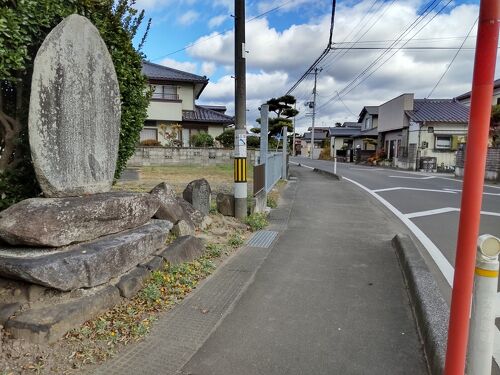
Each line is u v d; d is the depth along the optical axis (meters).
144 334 2.83
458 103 29.31
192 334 2.88
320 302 3.51
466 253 1.81
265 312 3.29
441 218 7.88
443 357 2.36
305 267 4.51
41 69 3.10
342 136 49.72
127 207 3.72
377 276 4.22
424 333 2.81
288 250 5.22
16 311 2.69
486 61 1.67
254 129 28.95
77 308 2.78
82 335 2.69
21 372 2.32
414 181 16.25
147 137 22.95
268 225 6.81
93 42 3.69
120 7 4.50
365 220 7.49
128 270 3.49
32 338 2.52
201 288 3.76
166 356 2.58
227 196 6.89
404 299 3.60
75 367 2.41
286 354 2.66
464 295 1.84
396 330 3.01
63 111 3.32
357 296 3.66
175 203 5.08
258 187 8.16
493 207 9.43
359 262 4.72
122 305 3.19
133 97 4.93
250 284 3.93
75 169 3.47
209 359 2.58
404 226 7.04
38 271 2.63
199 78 23.78
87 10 3.99
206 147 20.12
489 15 1.65
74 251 3.04
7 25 2.96
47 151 3.17
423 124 25.31
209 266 4.31
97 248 3.18
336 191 12.31
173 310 3.25
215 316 3.18
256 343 2.79
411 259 4.30
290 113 28.17
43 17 3.40
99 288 3.09
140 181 11.83
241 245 5.40
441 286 4.16
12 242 2.84
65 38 3.33
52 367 2.39
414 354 2.67
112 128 4.02
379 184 14.77
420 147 25.39
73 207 3.12
